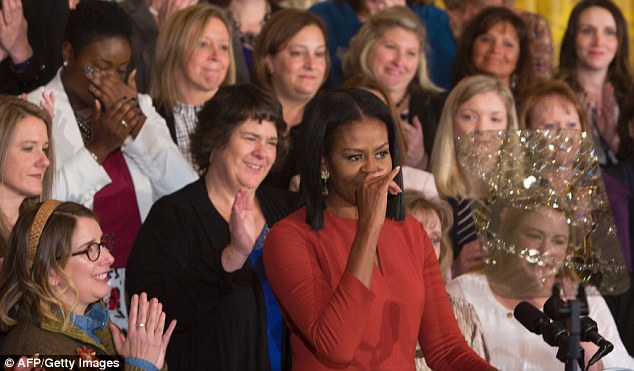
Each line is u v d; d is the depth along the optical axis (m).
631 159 19.59
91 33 15.10
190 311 13.20
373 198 9.91
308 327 10.01
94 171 14.27
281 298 10.36
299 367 10.41
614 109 20.34
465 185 17.03
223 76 16.72
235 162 14.11
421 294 10.63
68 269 10.72
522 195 12.61
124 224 15.02
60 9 16.27
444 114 18.05
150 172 15.28
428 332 10.80
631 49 21.38
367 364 10.16
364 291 9.80
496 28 19.31
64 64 15.25
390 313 10.33
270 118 14.34
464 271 16.12
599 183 12.27
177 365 13.34
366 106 10.34
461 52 19.41
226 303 13.45
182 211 13.91
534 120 18.83
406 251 10.72
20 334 10.31
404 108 18.42
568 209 12.34
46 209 10.87
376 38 18.36
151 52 16.64
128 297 13.59
